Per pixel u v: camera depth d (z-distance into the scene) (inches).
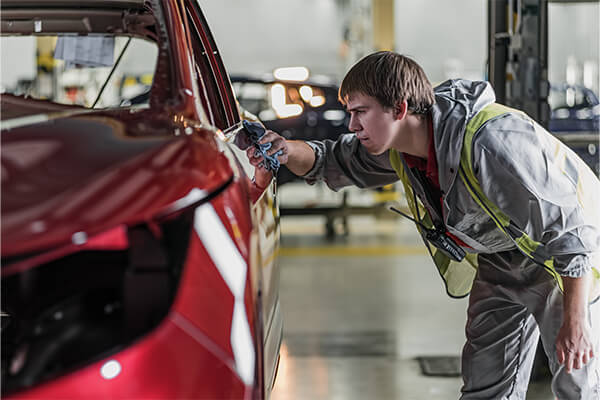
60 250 45.1
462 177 81.6
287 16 1035.3
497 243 89.5
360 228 382.0
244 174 61.9
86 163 51.3
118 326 48.3
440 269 98.7
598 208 81.7
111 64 94.3
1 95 77.4
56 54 94.1
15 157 52.6
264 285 58.6
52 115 65.6
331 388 144.6
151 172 50.5
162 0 72.1
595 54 989.2
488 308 95.3
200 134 60.0
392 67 81.5
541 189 77.8
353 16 820.6
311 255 304.7
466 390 99.6
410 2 1077.8
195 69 75.7
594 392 87.4
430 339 182.5
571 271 79.9
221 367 47.0
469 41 1078.4
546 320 89.7
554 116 530.0
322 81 391.5
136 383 44.9
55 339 48.3
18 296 53.6
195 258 48.2
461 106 81.5
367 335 186.1
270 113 383.9
